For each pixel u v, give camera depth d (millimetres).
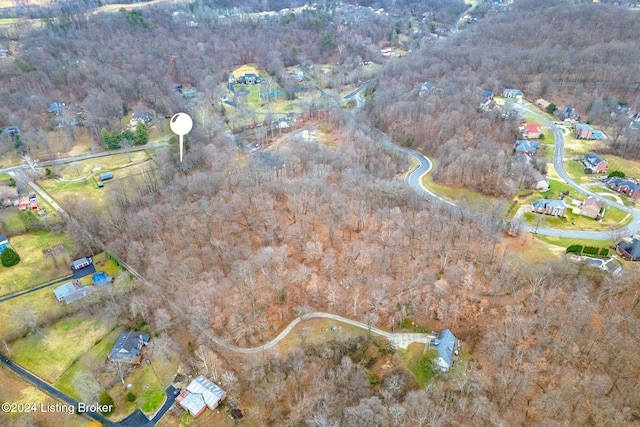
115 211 133125
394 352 93750
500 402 83062
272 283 103375
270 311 100875
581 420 77562
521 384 82875
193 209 125000
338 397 86125
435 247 112562
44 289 111562
